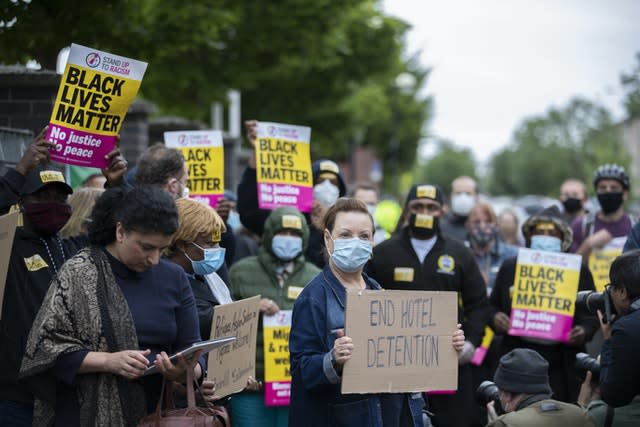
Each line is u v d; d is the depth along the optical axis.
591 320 10.43
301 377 6.56
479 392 8.01
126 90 7.79
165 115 23.84
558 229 11.30
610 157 86.88
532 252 10.66
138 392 6.00
